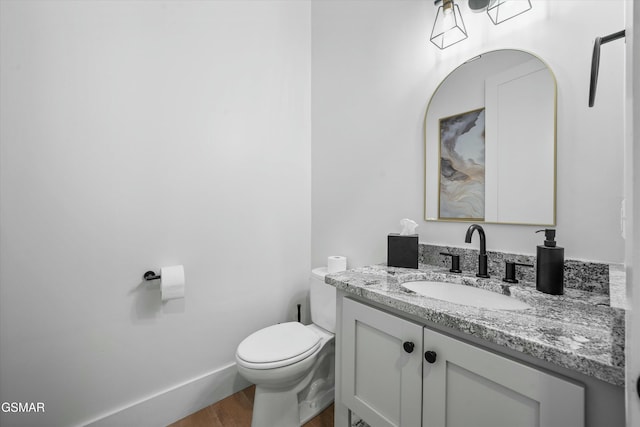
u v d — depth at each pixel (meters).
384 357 0.97
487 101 1.19
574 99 0.97
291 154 2.01
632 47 0.34
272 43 1.89
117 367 1.35
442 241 1.36
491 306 1.01
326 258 2.00
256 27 1.81
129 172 1.38
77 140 1.25
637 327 0.34
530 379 0.63
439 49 1.35
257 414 1.34
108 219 1.32
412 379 0.87
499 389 0.69
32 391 1.17
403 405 0.90
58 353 1.22
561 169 1.00
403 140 1.51
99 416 1.31
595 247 0.93
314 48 2.08
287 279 2.00
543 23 1.04
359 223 1.76
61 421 1.22
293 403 1.41
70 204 1.23
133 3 1.38
